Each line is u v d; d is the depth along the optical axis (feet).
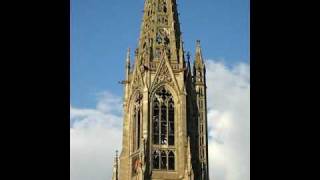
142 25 442.91
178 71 417.69
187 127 408.26
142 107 407.85
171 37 430.20
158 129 403.13
